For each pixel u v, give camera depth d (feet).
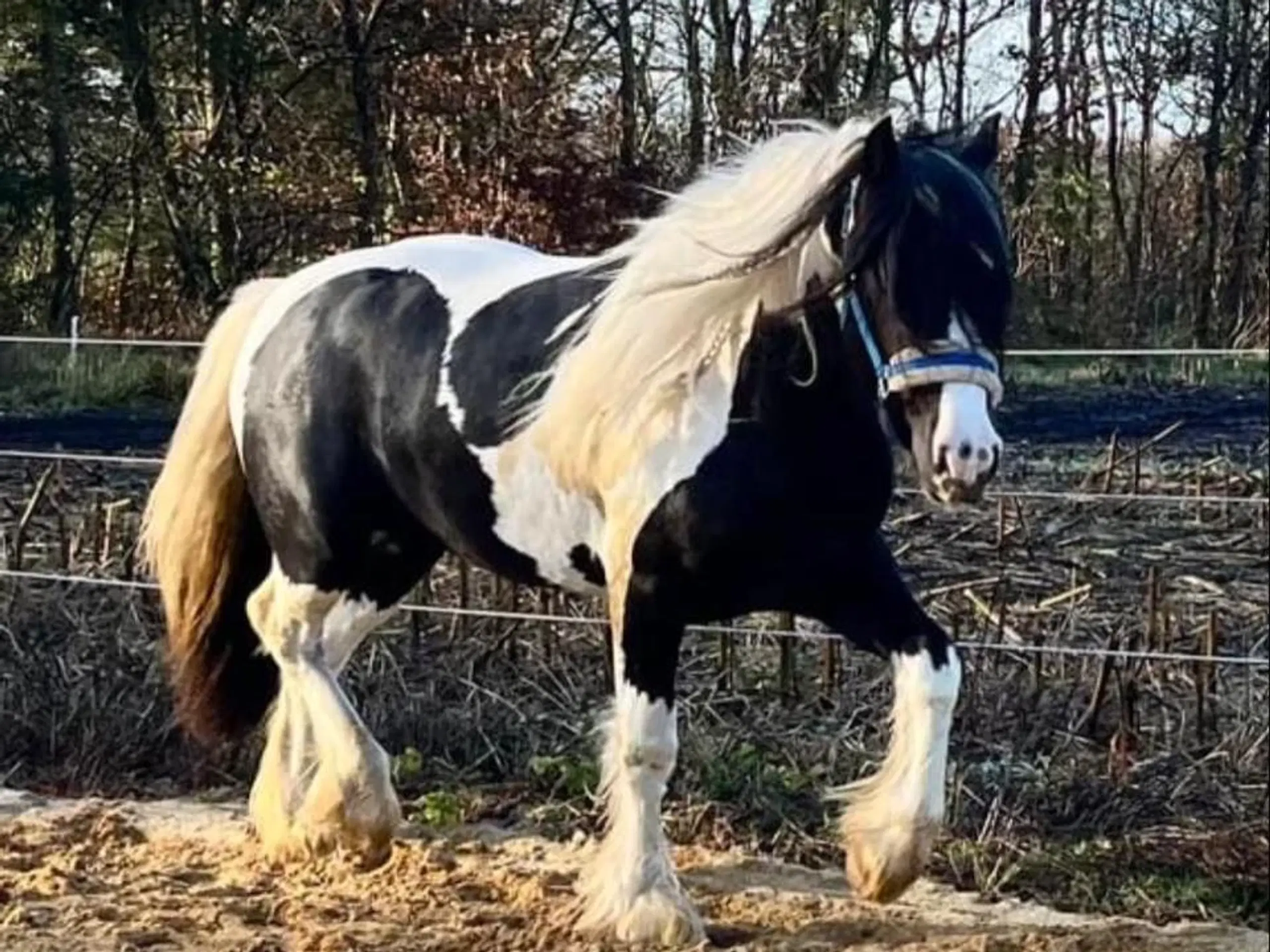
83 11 66.33
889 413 12.94
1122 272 81.35
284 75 69.05
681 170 67.72
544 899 15.56
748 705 20.65
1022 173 77.30
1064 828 17.75
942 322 12.35
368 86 67.10
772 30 69.72
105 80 67.67
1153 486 34.24
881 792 13.98
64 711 20.75
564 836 17.88
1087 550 28.86
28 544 25.94
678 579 13.71
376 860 16.48
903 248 12.44
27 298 67.15
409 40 66.23
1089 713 19.61
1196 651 21.61
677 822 17.90
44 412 44.06
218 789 19.83
